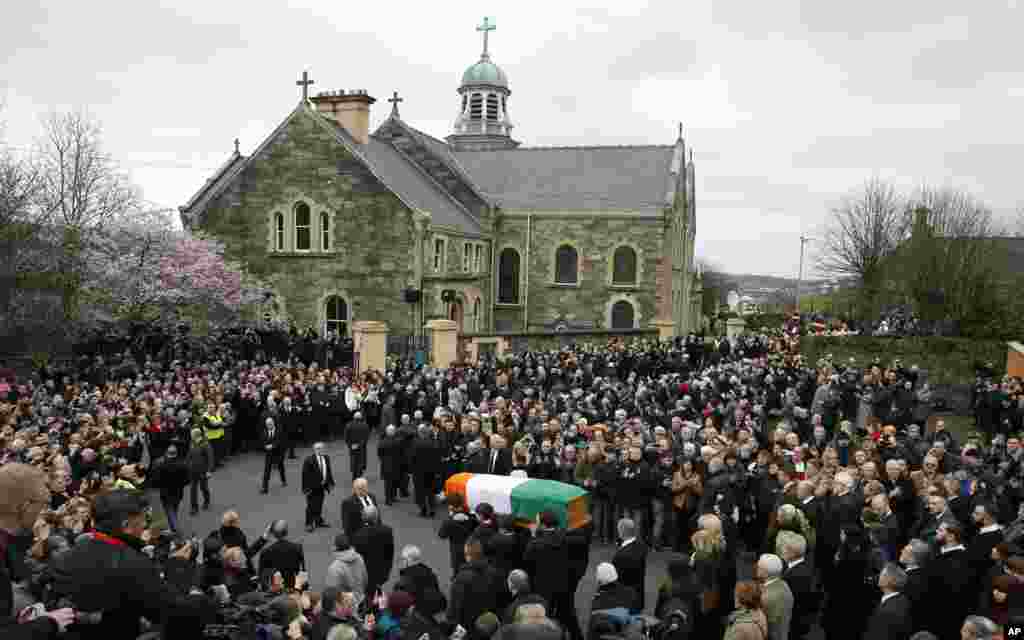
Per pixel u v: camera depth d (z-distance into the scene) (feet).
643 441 55.83
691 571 32.01
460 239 150.71
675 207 172.04
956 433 97.76
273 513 58.85
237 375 86.48
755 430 63.46
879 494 39.81
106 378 86.33
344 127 147.43
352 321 136.15
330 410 85.05
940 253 143.64
